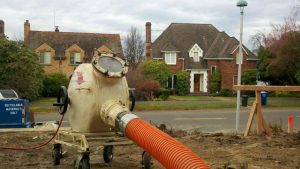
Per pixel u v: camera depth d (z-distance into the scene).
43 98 42.31
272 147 11.39
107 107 7.98
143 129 6.63
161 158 5.77
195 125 21.09
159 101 38.06
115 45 58.81
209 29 61.22
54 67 56.03
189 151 5.62
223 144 11.99
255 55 57.06
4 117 15.73
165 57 56.19
